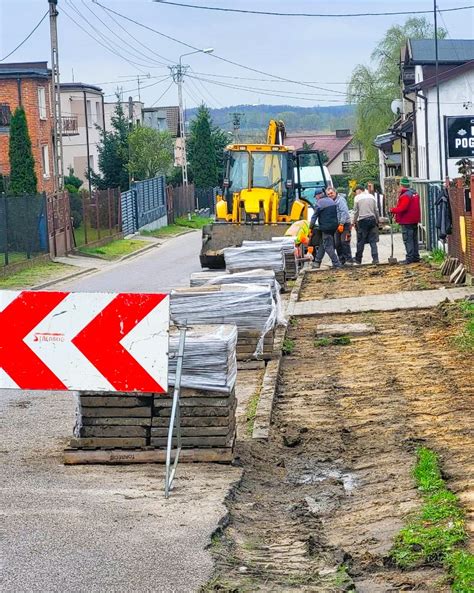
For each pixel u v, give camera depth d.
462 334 18.45
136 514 9.20
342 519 9.46
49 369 11.14
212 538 8.52
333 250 32.56
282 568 8.00
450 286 25.55
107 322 10.99
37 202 44.91
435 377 15.53
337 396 14.91
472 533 8.35
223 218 37.16
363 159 101.62
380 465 11.20
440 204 28.36
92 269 42.78
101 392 11.24
